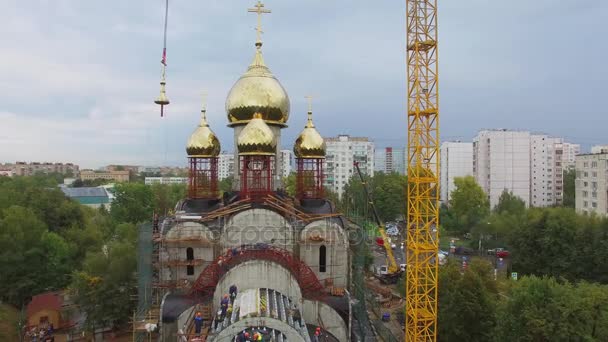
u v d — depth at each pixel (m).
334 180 179.75
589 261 71.62
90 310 57.34
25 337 58.25
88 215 100.75
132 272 59.06
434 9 56.59
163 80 53.44
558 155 164.75
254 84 54.53
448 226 131.12
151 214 113.62
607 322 40.81
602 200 104.44
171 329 40.12
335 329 41.66
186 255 46.81
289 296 39.47
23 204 87.44
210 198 57.78
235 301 36.66
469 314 47.59
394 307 71.25
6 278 66.06
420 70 56.72
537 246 76.81
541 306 41.50
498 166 152.50
